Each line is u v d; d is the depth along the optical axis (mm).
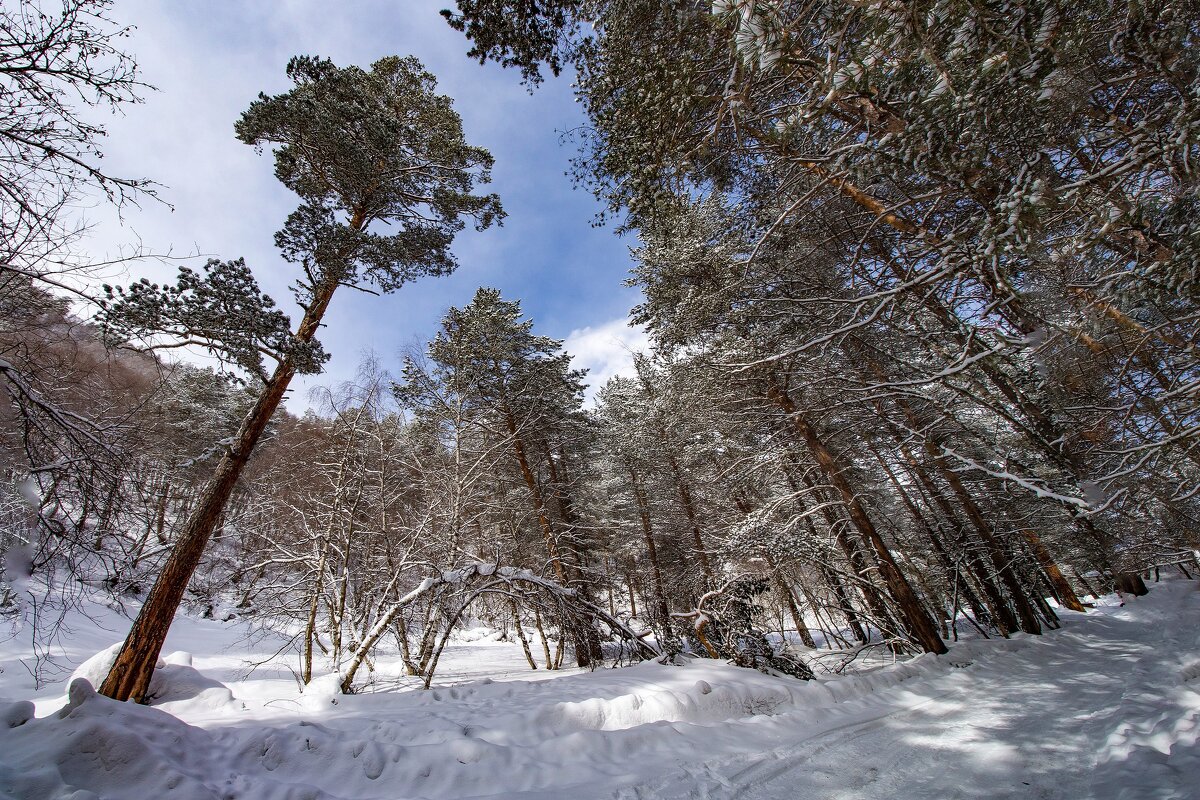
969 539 14133
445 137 12688
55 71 4629
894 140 3213
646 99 4664
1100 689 7508
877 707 7719
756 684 8266
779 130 3566
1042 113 3145
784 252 7281
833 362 8758
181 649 15055
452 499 13227
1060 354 4559
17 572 5305
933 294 4457
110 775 4363
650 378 18766
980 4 2561
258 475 18469
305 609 12320
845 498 11227
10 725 4758
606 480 22281
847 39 3219
